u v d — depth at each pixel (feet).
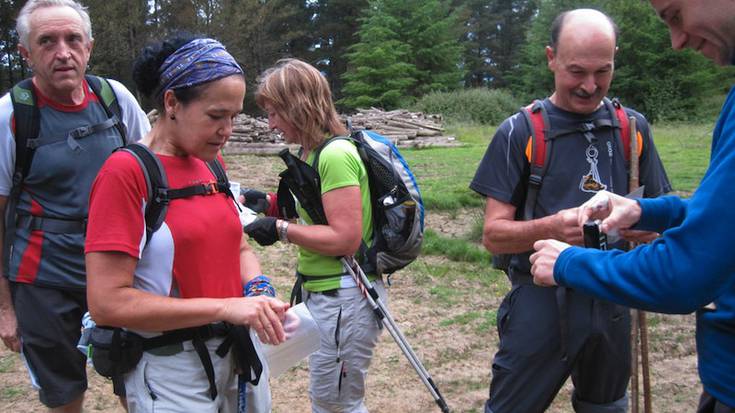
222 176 7.06
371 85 121.29
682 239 4.97
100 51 82.33
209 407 6.62
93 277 5.96
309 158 9.32
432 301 18.61
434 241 23.50
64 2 9.20
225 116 6.27
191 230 6.35
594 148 8.37
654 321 16.66
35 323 9.43
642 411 12.18
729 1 4.92
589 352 8.41
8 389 13.14
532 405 8.63
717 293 4.94
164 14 101.96
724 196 4.78
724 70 107.65
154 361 6.44
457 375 14.06
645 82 105.91
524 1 182.91
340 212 8.86
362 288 9.18
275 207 10.89
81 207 9.48
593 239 6.63
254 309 6.16
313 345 7.30
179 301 6.06
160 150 6.52
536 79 124.67
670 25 5.46
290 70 9.08
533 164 8.43
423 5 130.00
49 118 9.34
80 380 9.91
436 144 57.00
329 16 157.17
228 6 106.83
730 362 5.70
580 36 7.92
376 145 9.44
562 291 8.18
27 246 9.39
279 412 12.54
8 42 84.12
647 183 8.81
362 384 9.55
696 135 60.13
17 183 9.29
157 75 6.30
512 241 8.25
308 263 9.42
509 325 8.71
